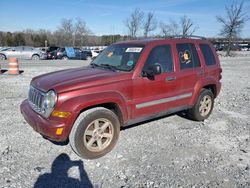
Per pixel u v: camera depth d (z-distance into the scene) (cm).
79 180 355
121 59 492
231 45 4969
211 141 496
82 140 398
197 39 596
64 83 397
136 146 463
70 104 380
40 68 1700
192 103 569
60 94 379
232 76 1548
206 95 602
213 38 5709
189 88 552
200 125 585
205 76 587
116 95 423
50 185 341
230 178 368
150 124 578
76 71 474
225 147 470
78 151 401
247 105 788
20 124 547
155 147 462
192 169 390
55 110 380
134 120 467
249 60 3294
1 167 376
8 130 512
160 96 495
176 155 434
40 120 395
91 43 6869
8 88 932
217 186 348
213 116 659
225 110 723
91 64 540
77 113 386
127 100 443
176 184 349
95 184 347
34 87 436
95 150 415
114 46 546
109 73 443
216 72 622
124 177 364
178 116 641
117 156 424
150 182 352
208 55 612
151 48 484
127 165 397
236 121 624
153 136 511
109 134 431
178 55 532
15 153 419
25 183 343
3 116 596
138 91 455
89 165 394
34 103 426
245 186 350
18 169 374
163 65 500
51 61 2577
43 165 388
